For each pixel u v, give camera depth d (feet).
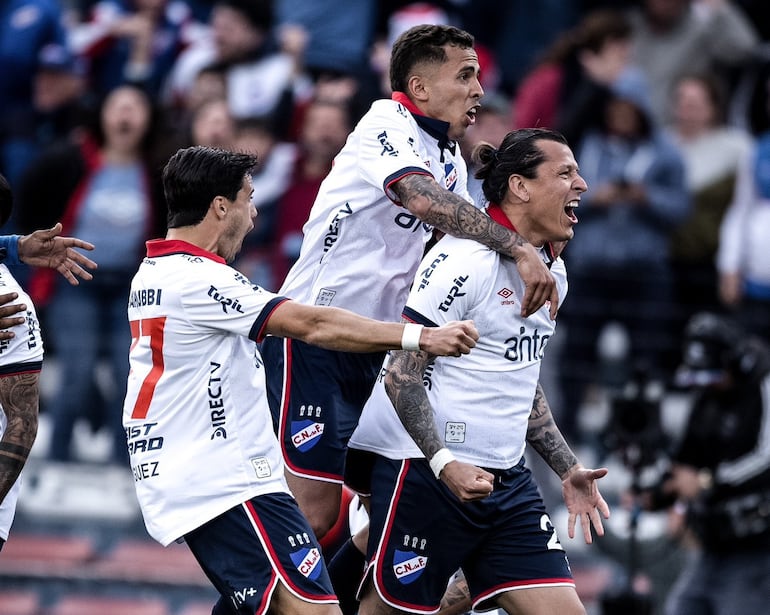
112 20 113.29
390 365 54.54
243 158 54.95
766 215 98.73
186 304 52.95
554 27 114.42
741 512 80.33
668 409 95.91
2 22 107.04
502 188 55.88
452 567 57.36
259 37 107.24
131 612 91.56
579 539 94.99
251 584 53.31
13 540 94.02
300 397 59.82
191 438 53.57
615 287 96.94
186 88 109.40
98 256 93.25
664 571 83.66
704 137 103.09
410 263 59.36
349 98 97.66
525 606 57.26
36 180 93.97
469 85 57.77
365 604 58.85
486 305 55.31
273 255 94.32
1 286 55.47
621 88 99.96
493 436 56.39
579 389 96.37
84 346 93.86
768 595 80.18
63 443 95.14
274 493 54.24
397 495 57.06
